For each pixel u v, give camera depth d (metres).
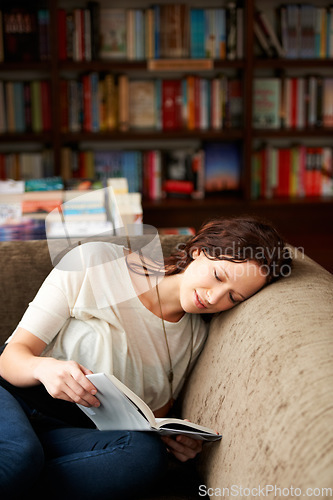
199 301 1.34
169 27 3.75
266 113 3.98
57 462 1.24
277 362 1.08
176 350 1.42
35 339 1.32
